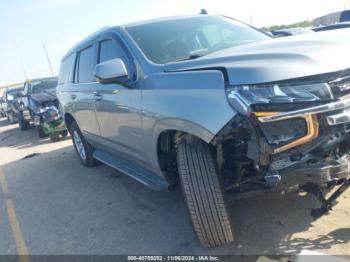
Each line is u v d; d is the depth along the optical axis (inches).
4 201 227.6
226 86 107.2
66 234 164.7
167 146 137.9
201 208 117.6
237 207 151.8
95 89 186.9
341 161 107.1
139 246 141.3
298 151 104.7
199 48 154.6
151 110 132.7
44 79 512.4
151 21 174.1
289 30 174.6
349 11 405.1
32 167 297.3
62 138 421.4
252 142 106.0
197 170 117.6
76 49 228.7
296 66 103.6
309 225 131.5
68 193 216.4
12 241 169.8
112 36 172.2
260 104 100.6
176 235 143.1
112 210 178.1
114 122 168.6
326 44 113.0
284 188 112.0
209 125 108.3
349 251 113.7
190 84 117.6
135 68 148.3
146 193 189.5
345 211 136.3
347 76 105.7
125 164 184.9
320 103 101.2
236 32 172.1
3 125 708.7
